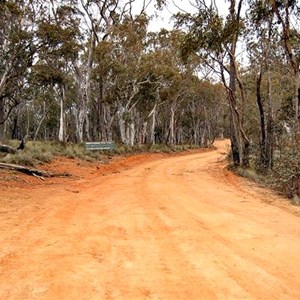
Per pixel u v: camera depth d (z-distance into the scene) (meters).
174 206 10.70
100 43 33.81
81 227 7.96
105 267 5.56
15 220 8.40
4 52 27.12
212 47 21.59
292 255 6.29
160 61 40.75
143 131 52.84
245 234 7.62
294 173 13.70
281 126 31.53
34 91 35.72
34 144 26.25
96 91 45.97
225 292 4.74
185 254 6.25
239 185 16.55
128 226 8.16
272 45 25.36
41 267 5.49
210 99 64.12
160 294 4.65
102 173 20.78
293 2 18.12
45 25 26.41
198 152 53.72
